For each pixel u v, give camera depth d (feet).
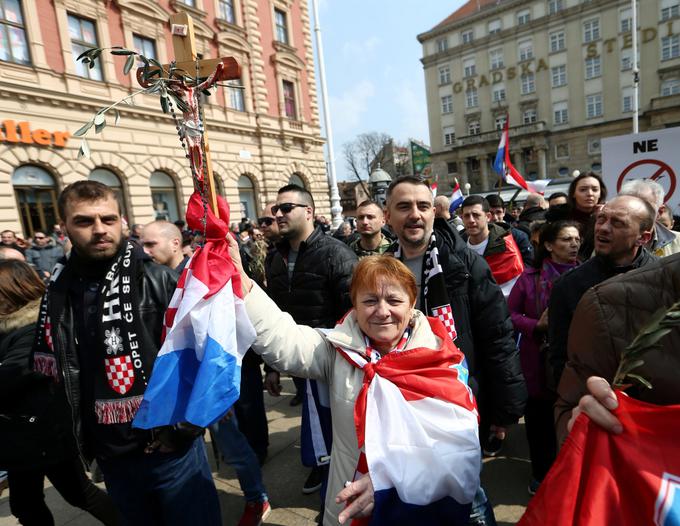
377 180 30.22
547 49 113.19
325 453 5.51
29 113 33.86
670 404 3.15
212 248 4.72
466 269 6.44
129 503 5.47
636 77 56.18
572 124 112.27
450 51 128.36
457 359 4.64
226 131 51.78
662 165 12.26
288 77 61.31
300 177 64.85
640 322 3.33
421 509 3.86
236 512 8.18
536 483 7.80
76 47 37.63
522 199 62.75
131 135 41.27
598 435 3.05
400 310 4.59
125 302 5.25
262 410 9.67
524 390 6.47
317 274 8.12
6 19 32.99
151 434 5.19
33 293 6.31
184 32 4.18
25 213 34.09
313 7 38.34
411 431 4.01
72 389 5.29
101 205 5.20
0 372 5.80
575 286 6.03
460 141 129.39
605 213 5.77
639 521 2.82
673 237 7.81
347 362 4.77
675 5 97.14
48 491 9.31
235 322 4.64
